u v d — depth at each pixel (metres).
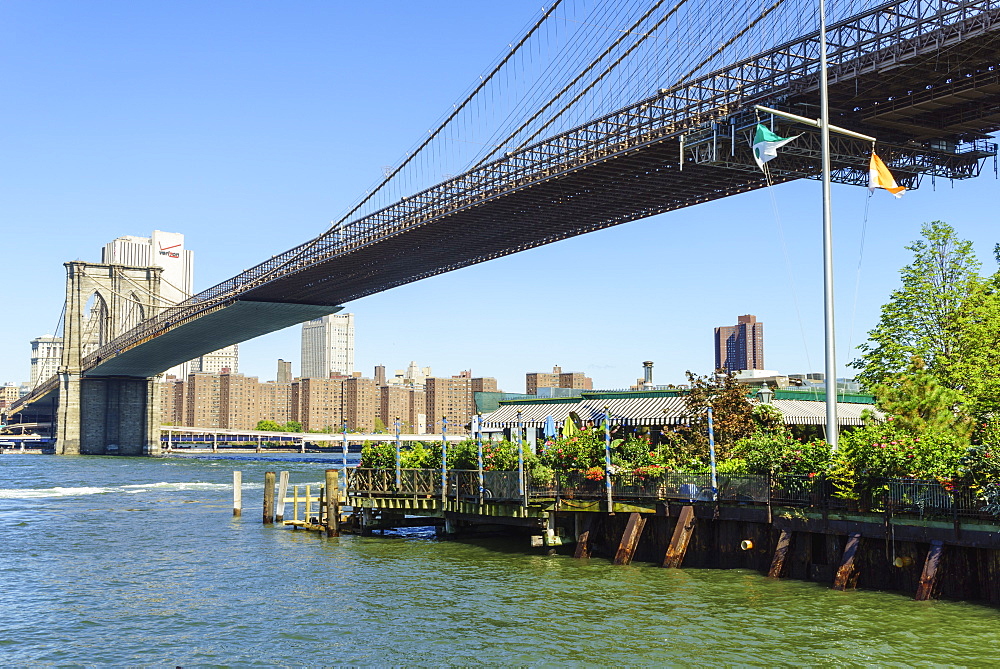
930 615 21.86
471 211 84.81
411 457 39.81
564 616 23.59
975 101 52.06
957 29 44.06
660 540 29.94
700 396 35.47
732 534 28.00
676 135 60.22
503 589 27.22
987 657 19.12
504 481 33.66
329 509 40.06
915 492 23.41
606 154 67.88
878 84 49.56
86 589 29.66
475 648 21.27
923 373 30.89
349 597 27.09
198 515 52.88
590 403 45.94
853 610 22.61
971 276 34.69
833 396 27.81
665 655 20.11
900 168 58.88
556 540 32.97
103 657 21.69
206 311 143.75
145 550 38.09
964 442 26.03
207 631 23.70
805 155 55.88
